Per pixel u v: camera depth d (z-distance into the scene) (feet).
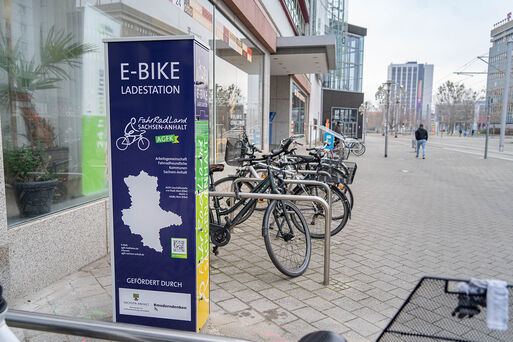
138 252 8.61
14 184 11.02
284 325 9.69
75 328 3.43
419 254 15.60
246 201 14.05
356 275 13.17
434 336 3.55
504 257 15.44
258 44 37.88
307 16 80.84
